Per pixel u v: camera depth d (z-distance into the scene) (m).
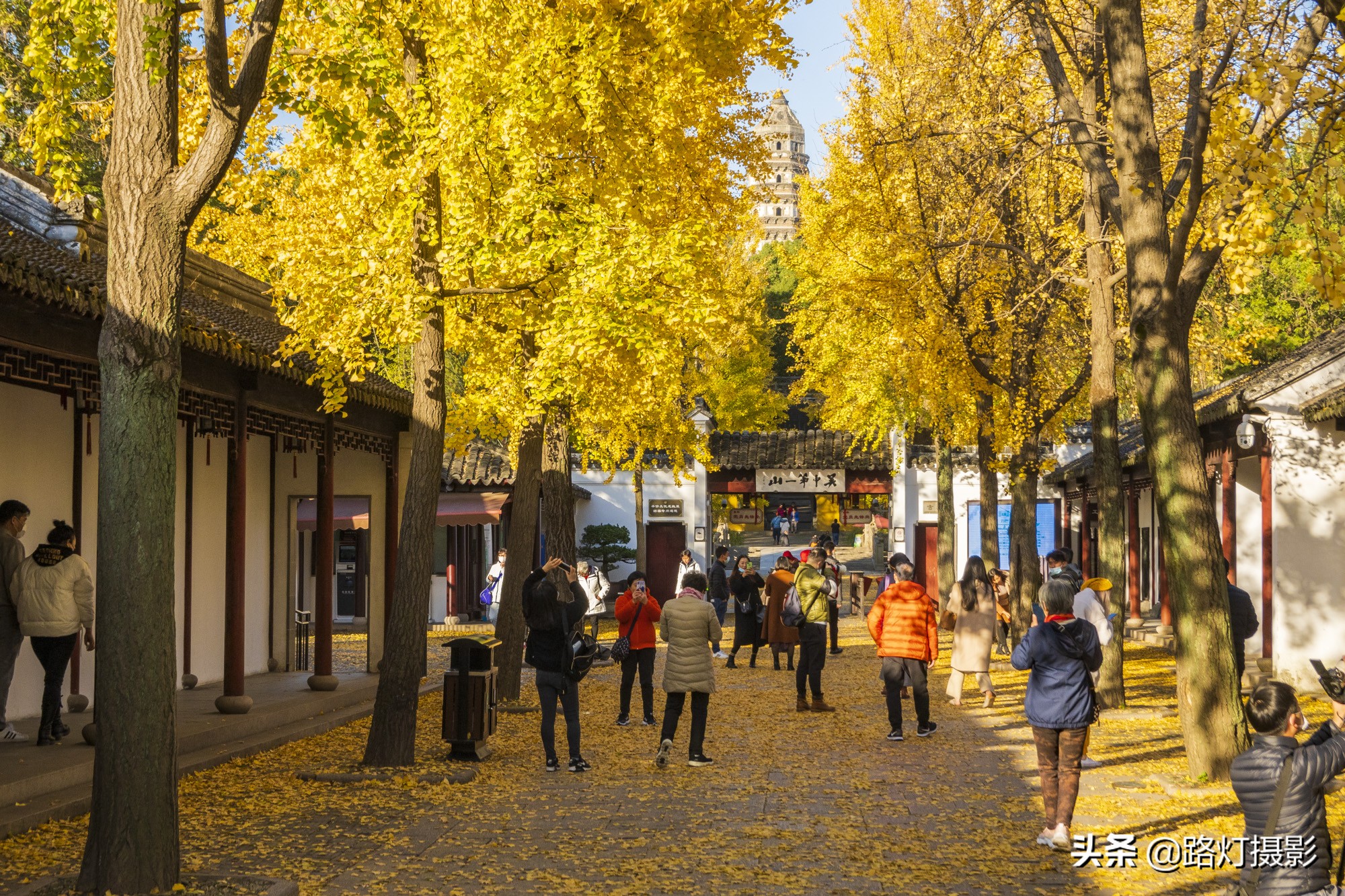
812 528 67.62
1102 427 14.95
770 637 20.20
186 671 15.38
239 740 12.05
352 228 10.90
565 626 10.88
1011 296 19.02
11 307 8.84
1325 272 8.19
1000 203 17.83
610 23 11.61
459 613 32.12
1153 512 28.72
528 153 10.58
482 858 7.61
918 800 9.45
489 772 10.74
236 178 11.66
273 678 17.11
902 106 16.34
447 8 10.16
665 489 35.03
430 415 11.17
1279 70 8.42
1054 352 20.84
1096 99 15.16
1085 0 13.90
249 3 9.46
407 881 7.05
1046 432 23.61
